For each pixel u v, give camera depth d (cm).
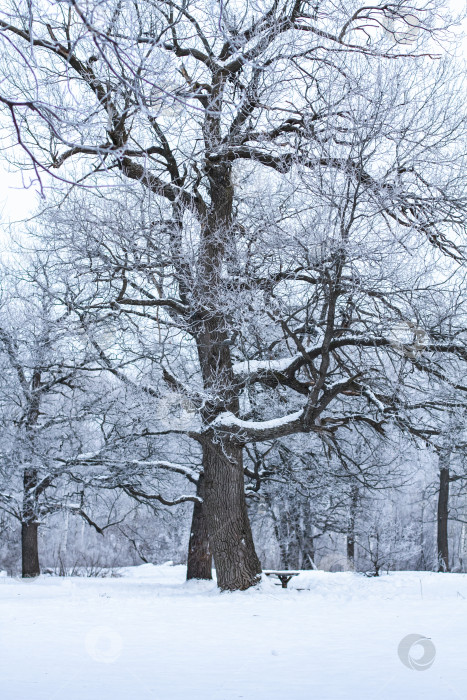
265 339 1625
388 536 2944
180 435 2134
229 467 1555
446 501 3244
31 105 404
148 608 1206
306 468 2258
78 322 1677
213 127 1434
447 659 689
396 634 869
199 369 1834
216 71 1320
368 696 528
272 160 1448
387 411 1548
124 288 1519
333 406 1973
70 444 2161
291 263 1387
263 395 1906
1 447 2067
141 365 1731
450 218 1383
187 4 1064
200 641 827
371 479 2220
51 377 2238
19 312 2133
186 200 1559
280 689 559
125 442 2059
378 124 1298
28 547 2292
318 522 2844
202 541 1984
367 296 1394
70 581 2062
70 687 572
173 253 1457
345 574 2234
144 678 611
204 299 1449
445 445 1797
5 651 758
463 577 2122
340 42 1358
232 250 1428
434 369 1478
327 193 1287
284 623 991
